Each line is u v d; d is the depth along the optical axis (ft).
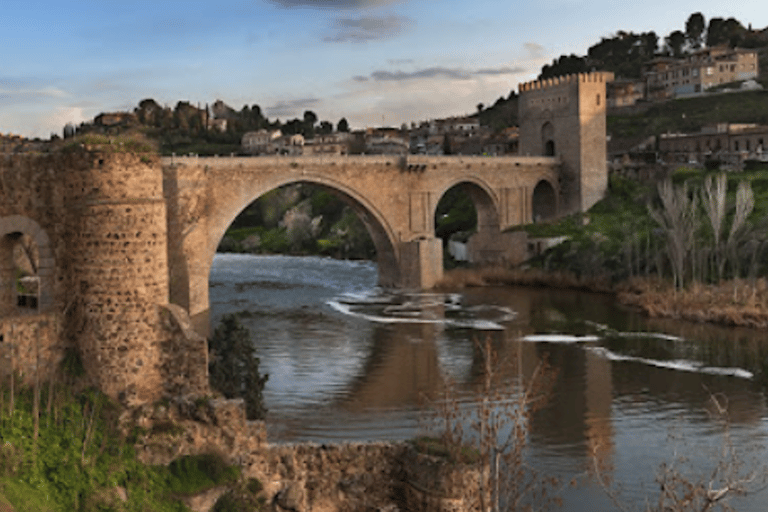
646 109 638.12
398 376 177.27
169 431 81.30
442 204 511.40
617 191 402.52
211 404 83.25
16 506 65.98
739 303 249.96
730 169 395.14
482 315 264.93
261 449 84.94
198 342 85.25
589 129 393.09
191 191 262.06
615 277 313.32
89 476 73.97
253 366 122.62
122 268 83.15
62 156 84.99
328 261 491.72
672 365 191.21
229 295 320.91
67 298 85.40
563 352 205.77
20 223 84.48
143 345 84.12
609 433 136.77
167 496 76.64
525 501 101.55
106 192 83.10
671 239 289.53
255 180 285.43
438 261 344.49
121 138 87.76
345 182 320.70
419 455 85.87
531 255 362.94
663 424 143.02
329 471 87.25
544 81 407.03
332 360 195.11
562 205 400.67
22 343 81.20
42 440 75.05
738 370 185.78
